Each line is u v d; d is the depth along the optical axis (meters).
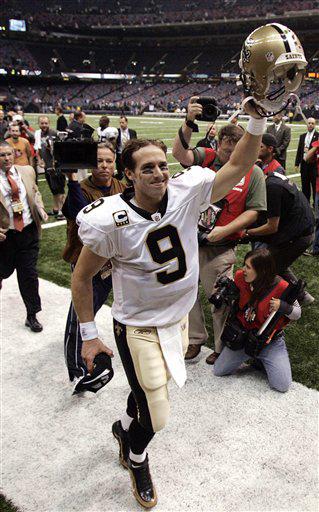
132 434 2.16
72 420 2.86
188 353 3.46
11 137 7.00
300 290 2.94
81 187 2.92
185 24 53.53
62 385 3.21
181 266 1.88
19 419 2.87
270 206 3.52
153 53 60.22
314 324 4.04
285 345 3.40
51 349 3.67
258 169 3.08
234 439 2.66
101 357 1.94
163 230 1.79
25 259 3.83
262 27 1.54
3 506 2.26
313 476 2.39
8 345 3.72
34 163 8.82
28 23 55.97
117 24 56.91
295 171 11.13
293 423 2.78
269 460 2.50
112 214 1.73
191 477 2.40
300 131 23.97
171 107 44.97
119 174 5.09
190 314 3.42
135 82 56.56
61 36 58.22
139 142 1.68
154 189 1.68
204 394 3.06
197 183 1.83
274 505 2.23
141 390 2.01
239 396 3.04
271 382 3.08
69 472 2.47
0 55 54.94
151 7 57.38
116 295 1.98
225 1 53.47
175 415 2.86
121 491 2.35
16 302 4.52
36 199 3.81
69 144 2.14
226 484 2.36
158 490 2.33
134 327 1.99
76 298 1.93
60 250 6.04
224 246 3.21
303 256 5.89
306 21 48.12
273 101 1.59
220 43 56.34
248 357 3.15
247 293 3.00
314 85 42.34
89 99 54.94
